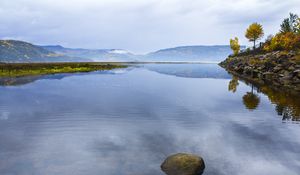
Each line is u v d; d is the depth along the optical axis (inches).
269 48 2827.3
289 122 780.6
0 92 1439.5
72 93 1429.6
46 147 564.4
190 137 641.6
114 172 438.3
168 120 815.1
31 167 458.3
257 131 692.7
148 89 1644.9
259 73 2178.9
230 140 616.7
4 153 526.3
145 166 462.9
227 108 1010.1
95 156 512.1
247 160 497.4
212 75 3009.4
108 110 964.6
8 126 736.3
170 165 439.8
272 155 522.6
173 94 1421.0
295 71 1582.2
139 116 871.7
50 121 793.6
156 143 593.9
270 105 1052.5
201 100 1215.6
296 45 2288.4
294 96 1262.3
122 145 579.8
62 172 438.3
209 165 469.7
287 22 2923.2
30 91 1493.6
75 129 709.3
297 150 551.8
